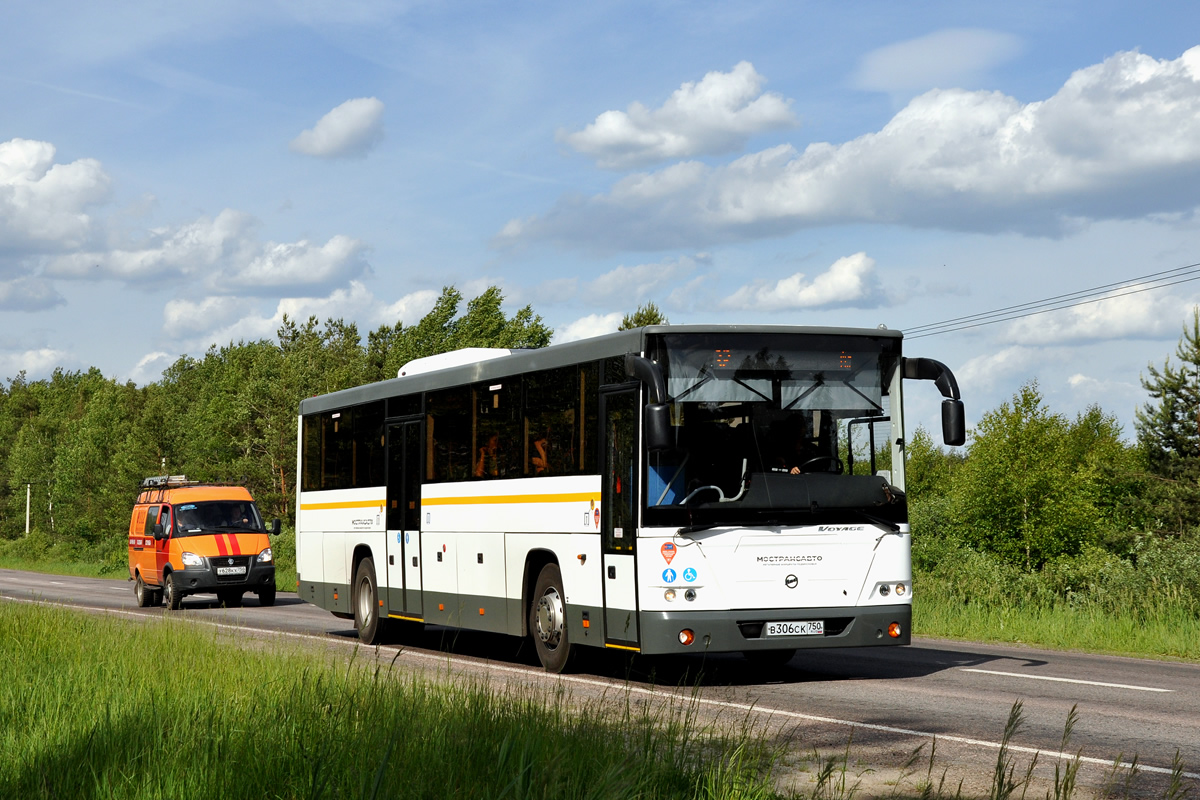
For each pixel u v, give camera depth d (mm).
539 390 13758
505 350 15930
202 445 78062
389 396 17672
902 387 12539
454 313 80250
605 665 14125
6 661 11695
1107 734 9227
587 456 12758
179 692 9258
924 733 9195
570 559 13031
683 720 8273
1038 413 43094
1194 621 17797
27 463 130750
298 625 22641
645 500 11750
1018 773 7684
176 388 114062
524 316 76062
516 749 6387
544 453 13602
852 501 12195
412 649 16812
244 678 9953
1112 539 42781
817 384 12258
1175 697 11359
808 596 11992
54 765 6672
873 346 12484
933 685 12328
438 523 16016
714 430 11922
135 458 89875
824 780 6508
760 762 6984
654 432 11195
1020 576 23375
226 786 6043
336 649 15344
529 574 13992
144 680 9938
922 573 23703
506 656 15805
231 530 28844
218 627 15398
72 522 103375
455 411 15727
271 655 11656
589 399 12766
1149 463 64312
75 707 8695
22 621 15547
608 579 12297
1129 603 19188
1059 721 9859
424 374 16625
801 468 12141
